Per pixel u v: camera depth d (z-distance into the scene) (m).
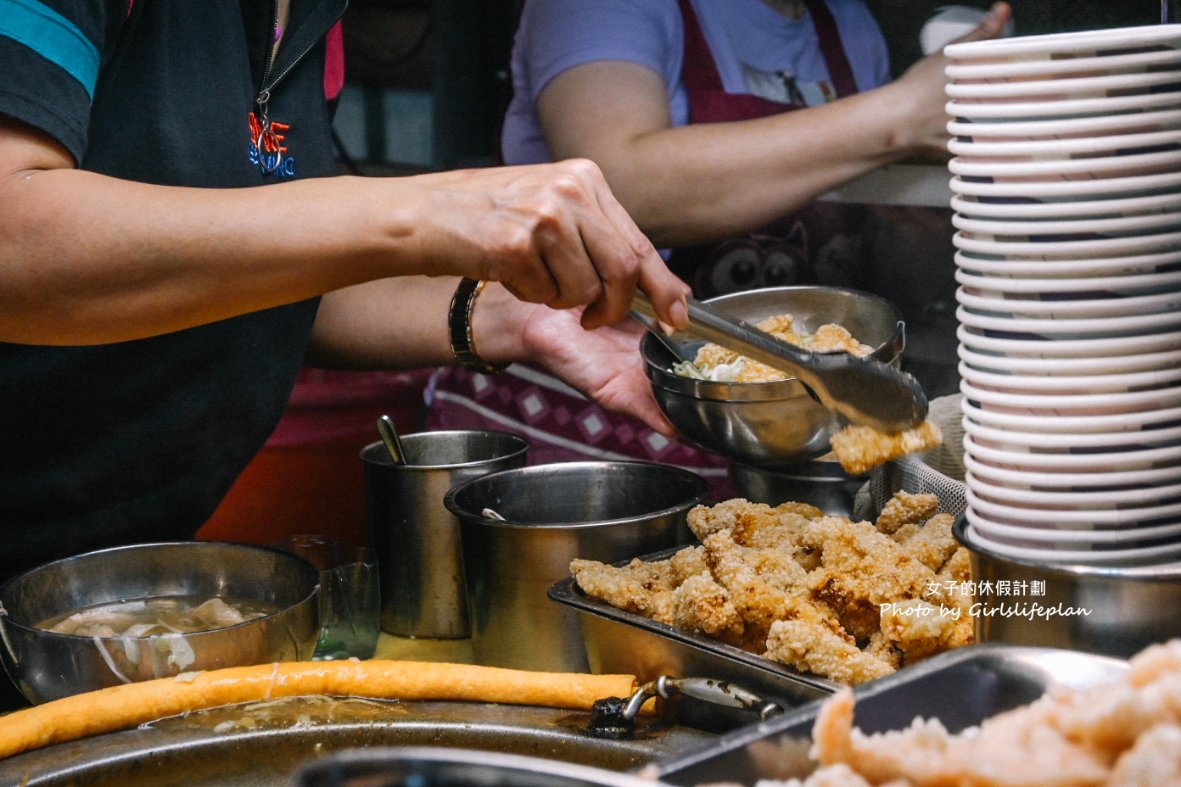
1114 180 0.79
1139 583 0.80
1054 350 0.81
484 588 1.22
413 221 1.06
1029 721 0.61
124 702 1.09
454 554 1.39
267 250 1.05
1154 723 0.56
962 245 0.86
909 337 1.92
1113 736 0.57
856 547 1.10
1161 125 0.79
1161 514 0.82
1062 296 0.81
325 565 1.39
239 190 1.08
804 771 0.68
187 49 1.37
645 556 1.19
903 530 1.18
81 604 1.29
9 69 1.02
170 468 1.53
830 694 0.93
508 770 0.54
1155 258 0.80
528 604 1.19
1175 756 0.52
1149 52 0.78
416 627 1.42
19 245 1.03
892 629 0.99
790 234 1.95
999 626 0.86
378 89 2.83
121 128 1.32
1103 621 0.81
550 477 1.37
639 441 1.97
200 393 1.50
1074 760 0.57
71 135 1.06
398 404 2.25
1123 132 0.79
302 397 2.18
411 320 1.65
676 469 1.33
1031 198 0.81
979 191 0.83
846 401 1.10
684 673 1.05
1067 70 0.79
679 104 1.93
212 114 1.39
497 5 2.54
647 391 1.45
